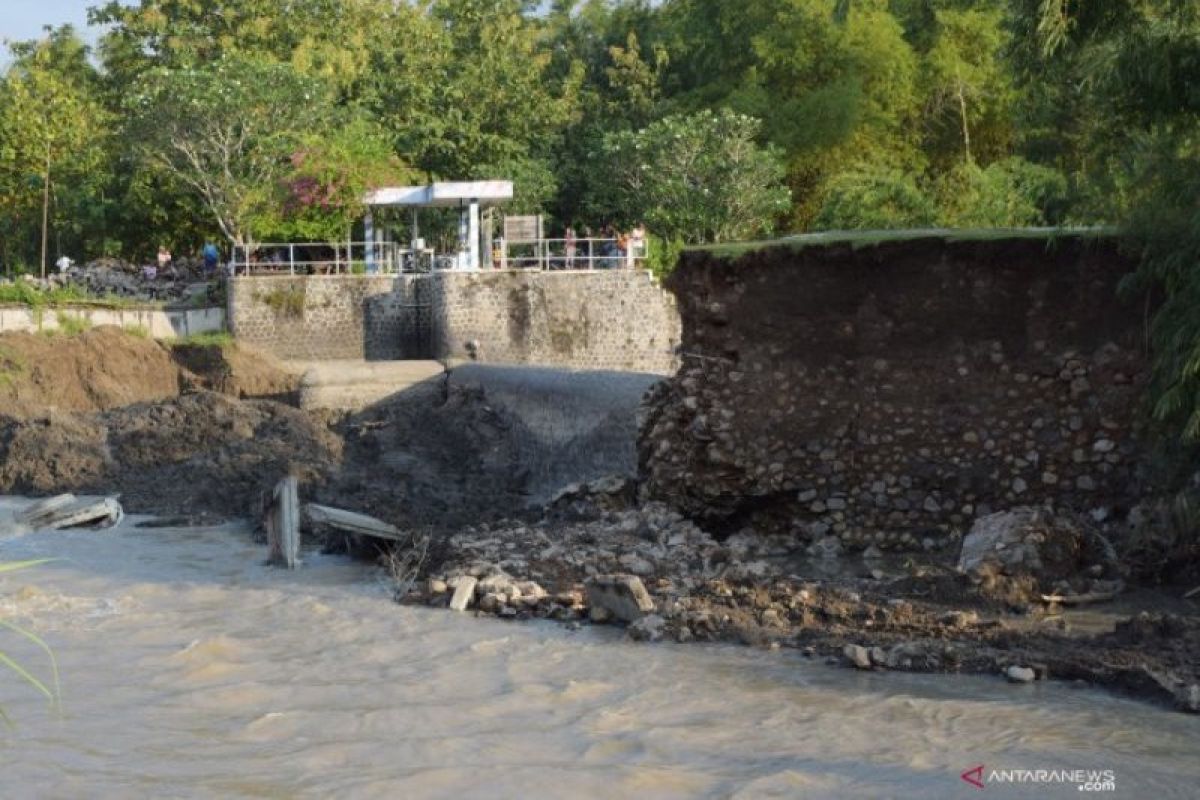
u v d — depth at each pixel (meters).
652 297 41.88
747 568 17.75
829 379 19.64
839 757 11.24
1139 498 18.03
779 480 19.64
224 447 30.95
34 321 39.81
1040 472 18.66
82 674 14.41
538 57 58.72
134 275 48.38
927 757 11.16
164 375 39.12
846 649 13.95
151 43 55.62
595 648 14.98
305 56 52.88
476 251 42.28
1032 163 39.09
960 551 18.06
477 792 10.64
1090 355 18.52
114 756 11.62
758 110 51.53
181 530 25.44
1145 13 17.77
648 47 62.75
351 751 11.70
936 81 50.81
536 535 20.17
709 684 13.44
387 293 42.12
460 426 33.12
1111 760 10.97
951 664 13.69
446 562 19.33
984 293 19.02
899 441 19.33
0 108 54.59
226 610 17.66
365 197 43.62
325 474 28.80
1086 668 13.26
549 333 41.41
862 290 19.50
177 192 48.84
